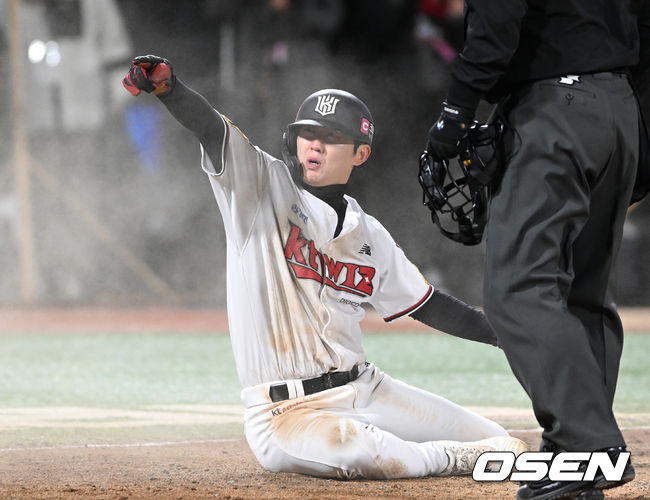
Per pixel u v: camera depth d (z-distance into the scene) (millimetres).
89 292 62844
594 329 10859
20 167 60500
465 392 23828
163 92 11242
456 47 63844
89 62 62312
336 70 63469
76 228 62438
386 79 63844
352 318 12305
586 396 9719
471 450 12195
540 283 9984
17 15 60250
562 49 10180
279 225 12078
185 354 33781
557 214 9969
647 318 50688
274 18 62344
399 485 11430
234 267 12156
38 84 61938
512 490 11195
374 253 12656
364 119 12359
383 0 62219
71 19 61875
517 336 9969
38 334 41844
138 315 53781
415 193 64000
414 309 13234
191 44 63500
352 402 12156
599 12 10305
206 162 11945
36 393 23797
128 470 12844
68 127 62562
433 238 63688
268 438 11867
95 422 18312
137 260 62562
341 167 12312
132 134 62812
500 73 10031
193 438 16281
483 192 10953
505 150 10281
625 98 10383
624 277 58188
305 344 11969
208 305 61312
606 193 10609
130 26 62594
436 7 62625
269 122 62906
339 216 12484
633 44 10547
